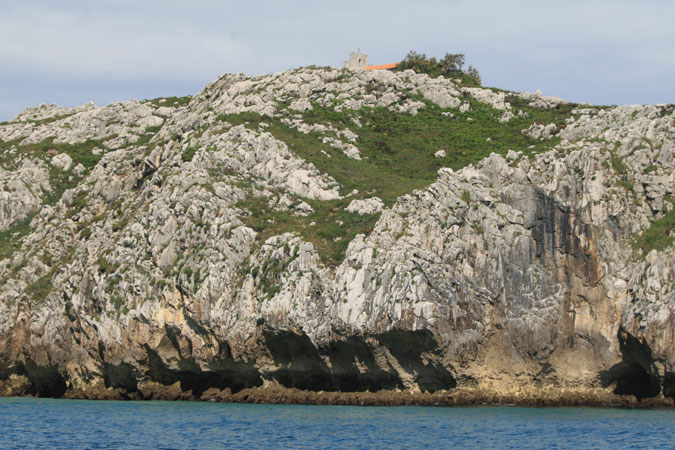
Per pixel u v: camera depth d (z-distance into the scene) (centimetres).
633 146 13462
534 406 12019
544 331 12244
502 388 12175
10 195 19538
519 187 13162
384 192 15562
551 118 18875
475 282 12475
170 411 12006
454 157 17862
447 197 13088
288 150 17012
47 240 17125
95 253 15412
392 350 11919
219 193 14812
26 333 15225
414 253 12231
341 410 11725
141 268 14025
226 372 13425
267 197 15400
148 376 13962
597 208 12694
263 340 12794
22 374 15488
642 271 12175
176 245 14125
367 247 12544
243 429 10062
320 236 13725
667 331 11306
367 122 19700
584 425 10081
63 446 9175
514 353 12231
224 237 13788
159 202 14862
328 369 12456
